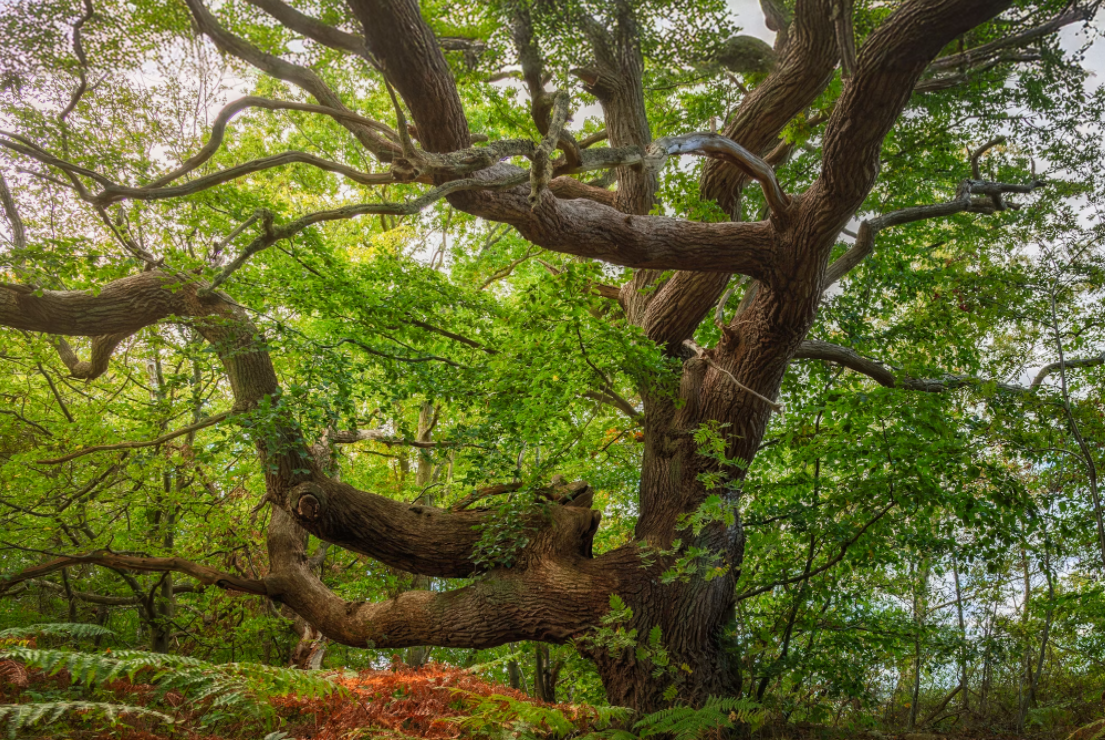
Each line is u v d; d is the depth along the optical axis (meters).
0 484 9.31
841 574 8.62
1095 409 7.80
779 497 9.02
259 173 12.31
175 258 7.66
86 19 6.63
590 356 7.57
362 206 4.70
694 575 7.43
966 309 9.12
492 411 7.53
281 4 6.42
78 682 3.11
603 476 11.93
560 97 5.32
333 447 8.47
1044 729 7.84
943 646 8.70
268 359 7.88
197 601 12.31
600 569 7.52
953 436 7.25
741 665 8.12
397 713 3.35
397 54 5.62
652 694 7.03
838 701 9.51
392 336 8.86
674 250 6.96
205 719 2.89
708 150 6.32
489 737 3.23
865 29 7.70
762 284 7.39
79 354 14.23
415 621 7.69
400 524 7.68
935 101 8.85
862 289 10.73
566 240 6.61
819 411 8.22
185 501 10.27
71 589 10.82
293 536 8.67
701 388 8.05
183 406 8.49
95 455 9.31
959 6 5.07
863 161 6.20
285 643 12.06
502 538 7.31
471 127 13.18
